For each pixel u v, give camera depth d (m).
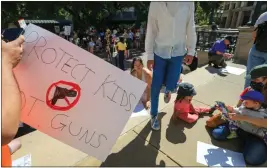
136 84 1.10
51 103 0.98
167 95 2.33
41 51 0.95
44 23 20.19
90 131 1.05
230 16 37.31
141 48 15.62
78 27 21.56
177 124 2.28
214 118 2.16
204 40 7.12
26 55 0.93
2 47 0.69
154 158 1.78
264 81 1.90
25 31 0.94
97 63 1.03
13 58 0.71
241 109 1.85
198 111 2.47
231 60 5.58
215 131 2.04
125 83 1.08
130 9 29.08
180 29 1.83
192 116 2.35
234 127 1.95
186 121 2.30
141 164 1.71
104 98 1.05
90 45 12.88
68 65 0.99
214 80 3.77
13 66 0.72
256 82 1.92
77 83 1.01
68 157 1.79
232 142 2.00
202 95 3.08
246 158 1.74
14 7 14.66
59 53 0.97
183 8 1.77
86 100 1.03
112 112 1.07
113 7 20.67
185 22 1.84
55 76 0.97
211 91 3.23
